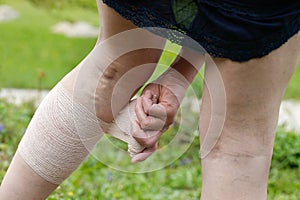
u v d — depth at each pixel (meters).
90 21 8.70
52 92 1.94
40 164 1.93
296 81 7.65
